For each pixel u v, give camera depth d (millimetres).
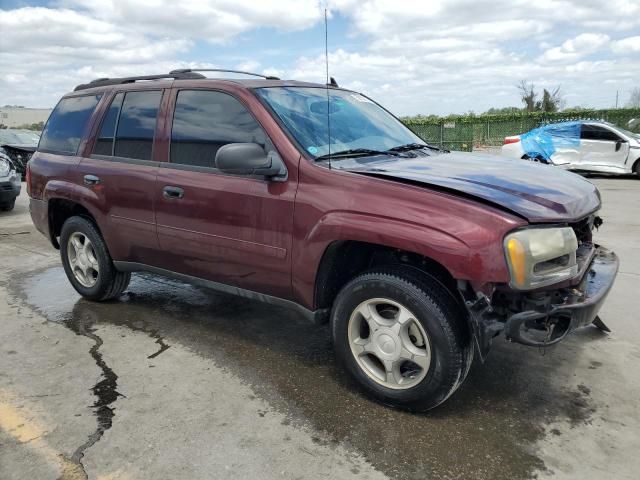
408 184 2924
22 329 4289
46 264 6355
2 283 5578
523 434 2834
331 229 3023
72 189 4547
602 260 3473
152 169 3971
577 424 2920
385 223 2857
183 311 4645
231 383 3385
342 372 3523
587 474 2523
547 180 3264
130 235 4195
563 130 14477
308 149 3312
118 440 2799
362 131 3906
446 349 2807
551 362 3625
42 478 2518
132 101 4273
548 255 2680
